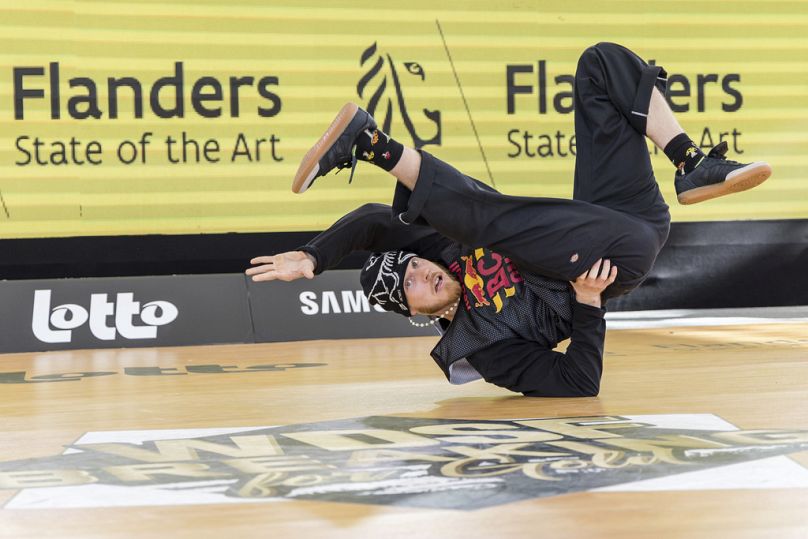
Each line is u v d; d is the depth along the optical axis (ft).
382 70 22.84
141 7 21.80
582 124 11.21
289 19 22.41
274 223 22.56
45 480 6.95
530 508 6.02
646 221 10.70
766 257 24.21
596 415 9.59
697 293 23.98
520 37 23.32
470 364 11.30
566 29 23.50
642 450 7.70
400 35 22.86
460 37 23.08
